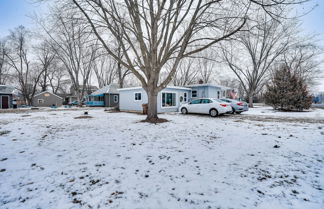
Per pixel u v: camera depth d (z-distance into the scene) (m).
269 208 1.84
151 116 8.26
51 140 4.74
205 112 10.83
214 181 2.45
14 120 9.03
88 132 5.78
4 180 2.47
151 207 1.88
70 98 44.38
